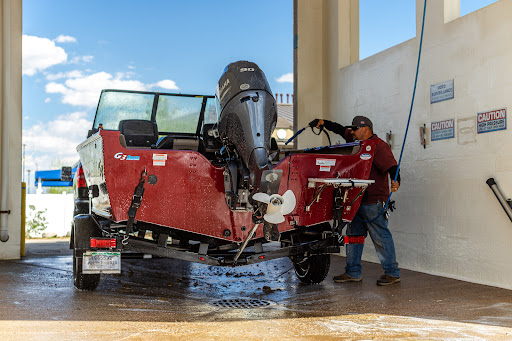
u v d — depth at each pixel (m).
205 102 6.57
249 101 4.45
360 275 6.09
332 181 4.84
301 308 4.65
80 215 5.11
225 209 4.79
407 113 6.91
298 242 5.57
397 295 5.22
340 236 5.36
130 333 3.65
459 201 6.00
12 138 8.02
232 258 5.03
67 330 3.69
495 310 4.52
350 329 3.85
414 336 3.66
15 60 8.04
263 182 4.05
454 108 6.09
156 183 4.57
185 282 6.09
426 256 6.50
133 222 4.55
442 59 6.29
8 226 8.02
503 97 5.45
